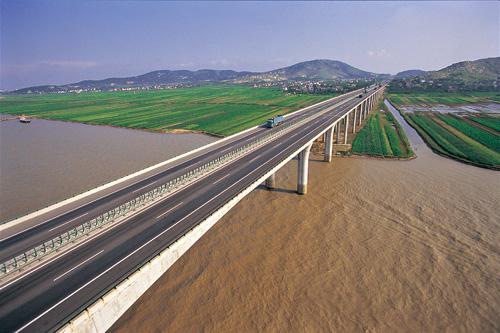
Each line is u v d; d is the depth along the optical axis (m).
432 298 34.81
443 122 131.50
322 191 62.69
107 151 94.88
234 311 33.41
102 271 24.83
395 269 39.34
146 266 24.41
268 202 57.66
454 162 81.31
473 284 36.78
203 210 35.12
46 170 76.69
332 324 31.84
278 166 50.22
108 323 21.39
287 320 32.34
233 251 42.94
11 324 19.89
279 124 89.69
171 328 31.56
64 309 20.95
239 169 49.59
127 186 44.53
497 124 123.00
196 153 62.00
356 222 50.34
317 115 104.31
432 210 54.00
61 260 26.50
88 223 30.80
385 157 85.44
